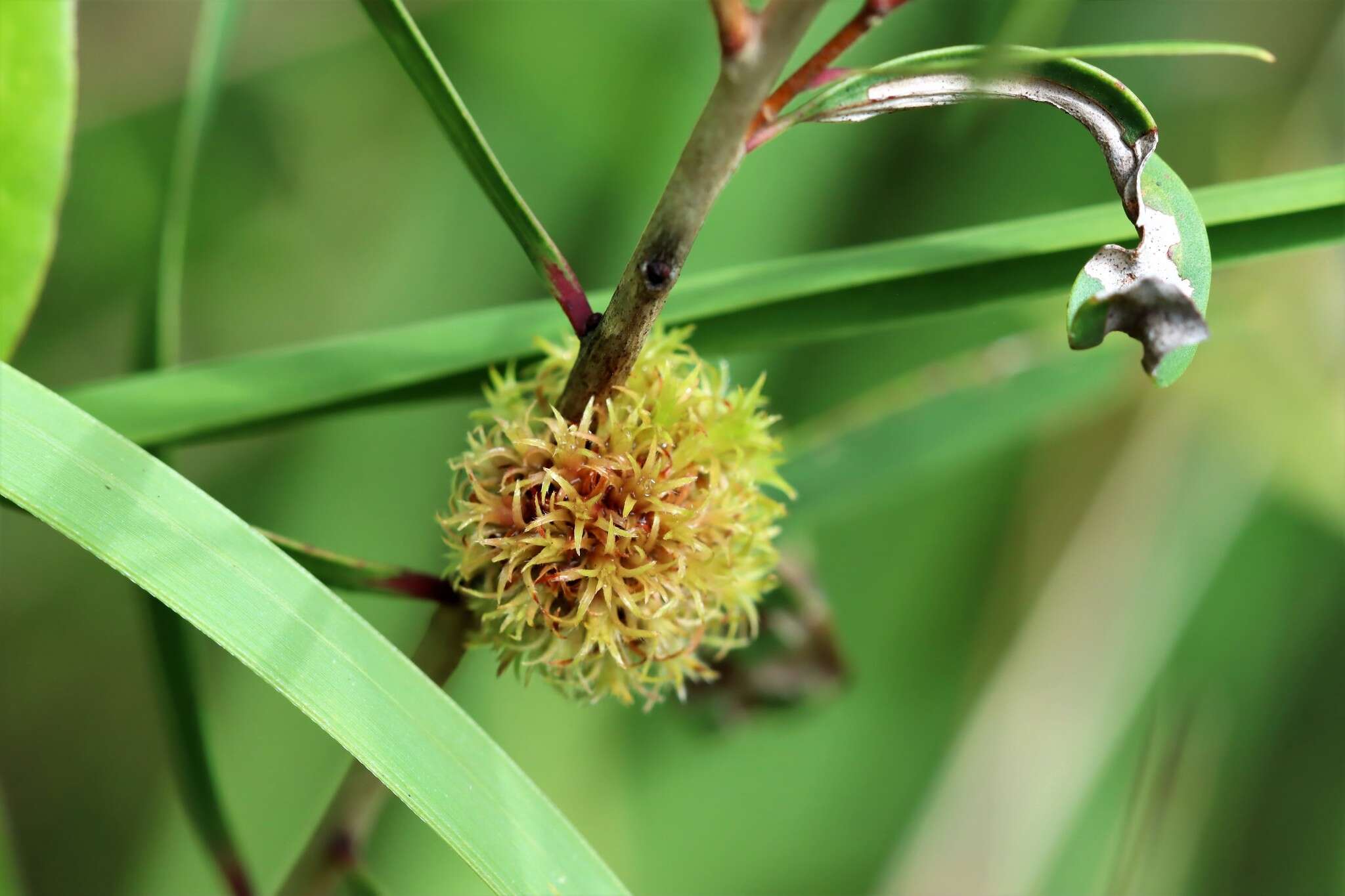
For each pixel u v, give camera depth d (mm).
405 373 331
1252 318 465
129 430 331
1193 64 461
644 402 312
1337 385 468
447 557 313
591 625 311
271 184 463
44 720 437
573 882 307
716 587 314
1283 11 453
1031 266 325
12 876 348
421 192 461
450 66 456
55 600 439
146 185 444
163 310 336
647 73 455
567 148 455
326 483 439
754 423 313
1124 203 299
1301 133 459
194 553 303
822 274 327
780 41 293
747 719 372
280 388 331
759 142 300
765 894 458
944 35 445
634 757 453
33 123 321
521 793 307
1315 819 468
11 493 301
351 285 461
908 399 363
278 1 437
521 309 332
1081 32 465
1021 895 466
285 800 418
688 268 442
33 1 319
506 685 426
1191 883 459
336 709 303
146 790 441
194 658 330
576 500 309
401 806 424
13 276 324
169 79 437
